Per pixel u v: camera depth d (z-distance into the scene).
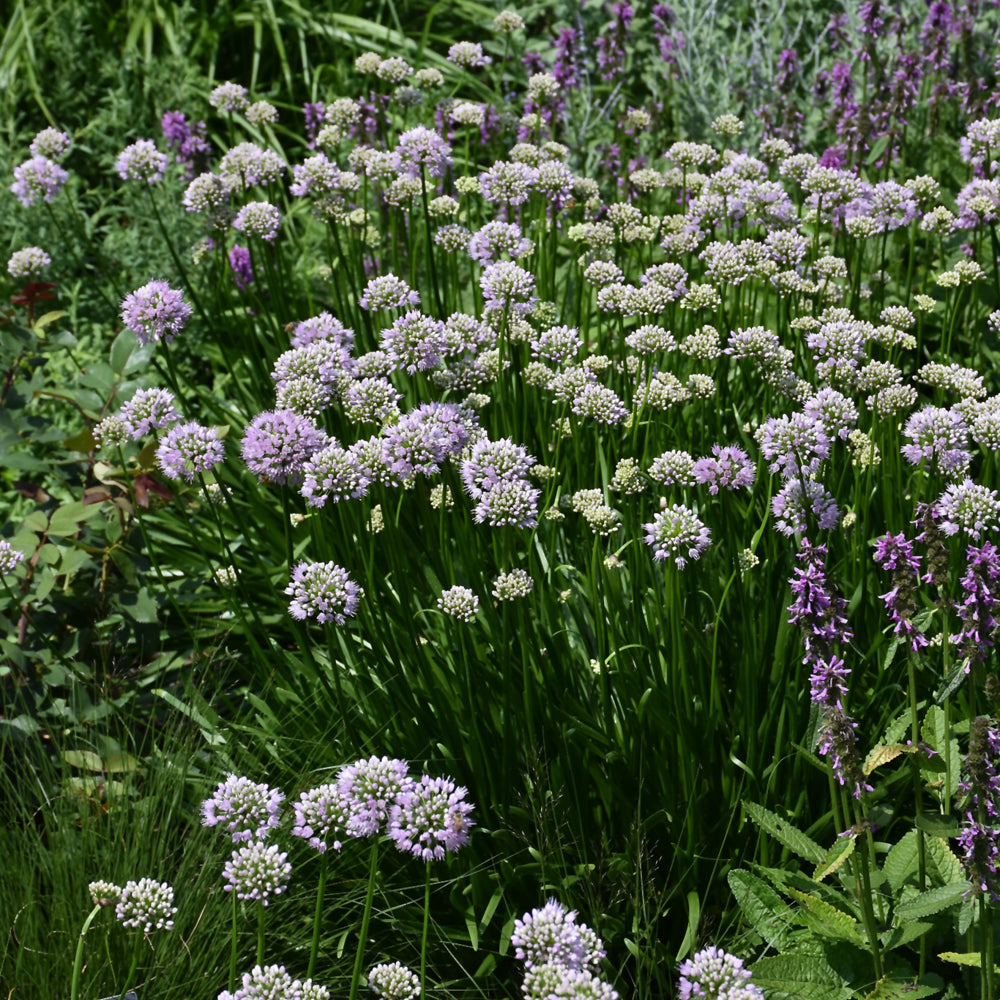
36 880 3.85
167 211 7.94
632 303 5.33
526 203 6.58
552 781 3.92
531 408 5.37
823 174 6.09
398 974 2.97
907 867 3.65
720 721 4.10
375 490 4.32
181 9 10.41
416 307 6.14
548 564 4.52
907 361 6.44
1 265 7.67
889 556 3.29
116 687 4.82
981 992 3.39
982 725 2.87
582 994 2.56
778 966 3.48
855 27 8.77
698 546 3.78
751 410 5.53
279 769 4.23
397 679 4.08
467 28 11.41
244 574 5.22
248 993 2.75
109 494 4.93
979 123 6.32
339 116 6.88
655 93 8.95
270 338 6.65
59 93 9.46
